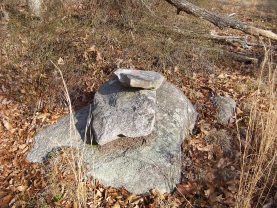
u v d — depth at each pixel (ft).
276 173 4.11
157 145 4.36
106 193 3.99
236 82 6.54
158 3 9.37
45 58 6.48
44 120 5.24
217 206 3.84
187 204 3.87
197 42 8.02
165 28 8.36
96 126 4.41
